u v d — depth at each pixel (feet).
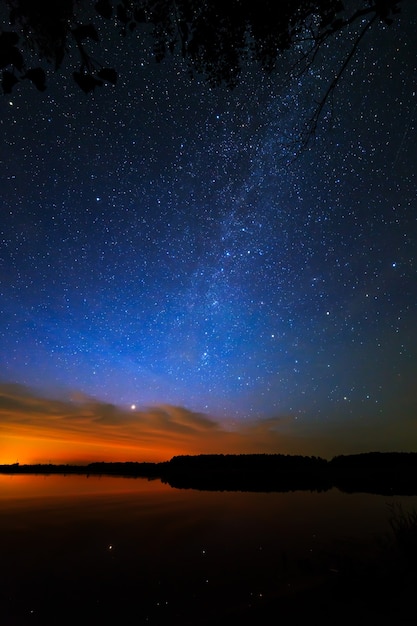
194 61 10.87
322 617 12.26
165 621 13.91
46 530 27.84
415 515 17.72
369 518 29.81
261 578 17.66
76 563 20.77
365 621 11.30
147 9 9.48
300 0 9.96
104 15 6.59
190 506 37.63
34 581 18.29
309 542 23.36
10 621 14.33
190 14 9.91
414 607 11.54
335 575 16.02
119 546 23.91
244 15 10.09
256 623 12.80
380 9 9.09
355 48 10.48
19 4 6.25
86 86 6.31
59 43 6.37
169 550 22.95
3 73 5.52
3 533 26.86
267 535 25.82
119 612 14.80
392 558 15.65
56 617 14.47
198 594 16.34
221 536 25.93
